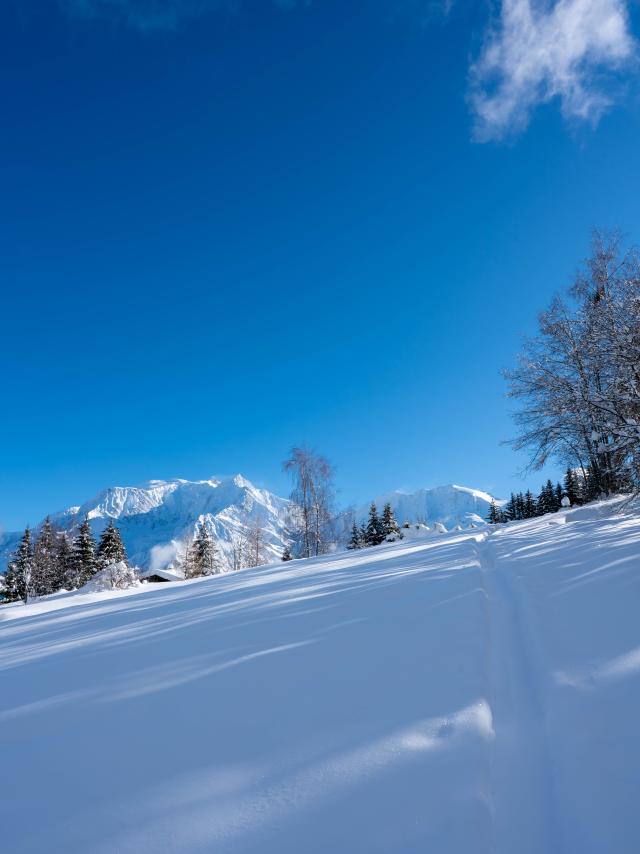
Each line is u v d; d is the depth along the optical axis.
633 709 1.82
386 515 43.00
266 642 3.30
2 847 1.29
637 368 9.24
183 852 1.20
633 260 10.98
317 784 1.46
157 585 22.95
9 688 2.99
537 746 1.76
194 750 1.78
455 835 1.18
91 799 1.51
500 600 4.14
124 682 2.77
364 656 2.69
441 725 1.75
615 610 3.08
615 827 1.27
